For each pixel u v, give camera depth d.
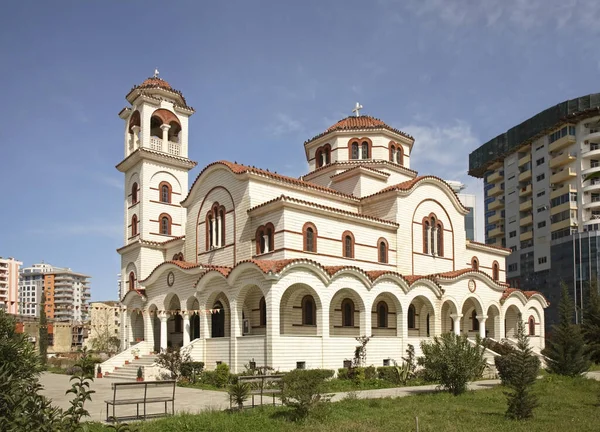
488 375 38.47
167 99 55.06
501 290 50.53
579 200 93.12
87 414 10.01
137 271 50.75
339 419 20.44
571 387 30.45
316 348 35.56
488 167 117.44
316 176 55.09
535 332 55.19
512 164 109.75
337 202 46.88
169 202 53.50
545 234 98.81
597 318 52.91
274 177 42.31
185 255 47.69
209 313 39.25
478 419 20.72
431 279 43.72
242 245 41.22
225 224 43.31
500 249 59.41
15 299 183.75
